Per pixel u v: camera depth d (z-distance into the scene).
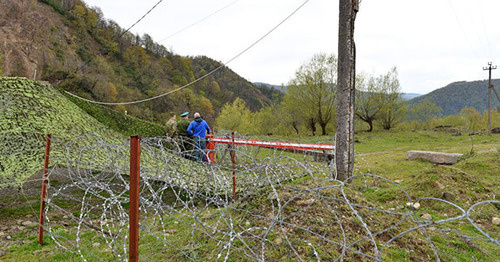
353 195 3.98
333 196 3.78
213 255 3.12
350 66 5.84
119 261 3.32
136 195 2.41
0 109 5.88
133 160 2.42
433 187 5.56
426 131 36.78
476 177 5.98
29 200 5.68
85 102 9.75
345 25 5.88
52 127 6.11
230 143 5.83
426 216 4.60
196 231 3.77
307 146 6.64
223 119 39.25
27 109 6.32
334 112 36.81
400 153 14.79
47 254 3.54
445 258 3.23
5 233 4.18
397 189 5.99
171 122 9.70
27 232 4.26
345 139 5.88
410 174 8.02
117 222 4.68
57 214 5.02
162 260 3.21
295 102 37.16
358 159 12.54
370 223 3.45
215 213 4.47
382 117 42.06
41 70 57.41
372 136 31.38
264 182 4.04
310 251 2.93
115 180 6.48
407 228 3.64
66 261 3.35
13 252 3.60
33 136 5.42
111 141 6.64
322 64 36.22
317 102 36.41
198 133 8.59
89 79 50.59
